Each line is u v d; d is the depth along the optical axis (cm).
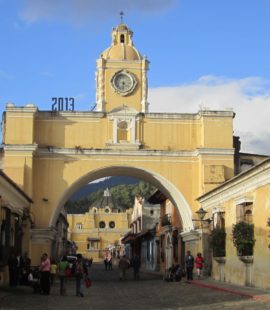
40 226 3088
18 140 3062
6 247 2383
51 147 3133
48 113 3164
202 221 2972
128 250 8025
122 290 2300
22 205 2894
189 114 3231
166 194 3462
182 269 3062
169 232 4166
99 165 3164
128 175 3438
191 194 3181
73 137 3170
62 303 1712
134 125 3191
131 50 3328
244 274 2277
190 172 3198
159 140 3206
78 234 10619
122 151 3167
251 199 2225
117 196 13588
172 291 2162
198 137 3225
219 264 2691
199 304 1634
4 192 2383
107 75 3269
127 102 3259
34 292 2064
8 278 2491
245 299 1748
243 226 2214
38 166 3144
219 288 2133
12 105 3086
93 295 2050
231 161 3153
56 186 3133
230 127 3191
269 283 1998
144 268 5609
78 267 2005
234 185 2403
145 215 6544
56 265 2552
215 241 2658
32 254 3044
